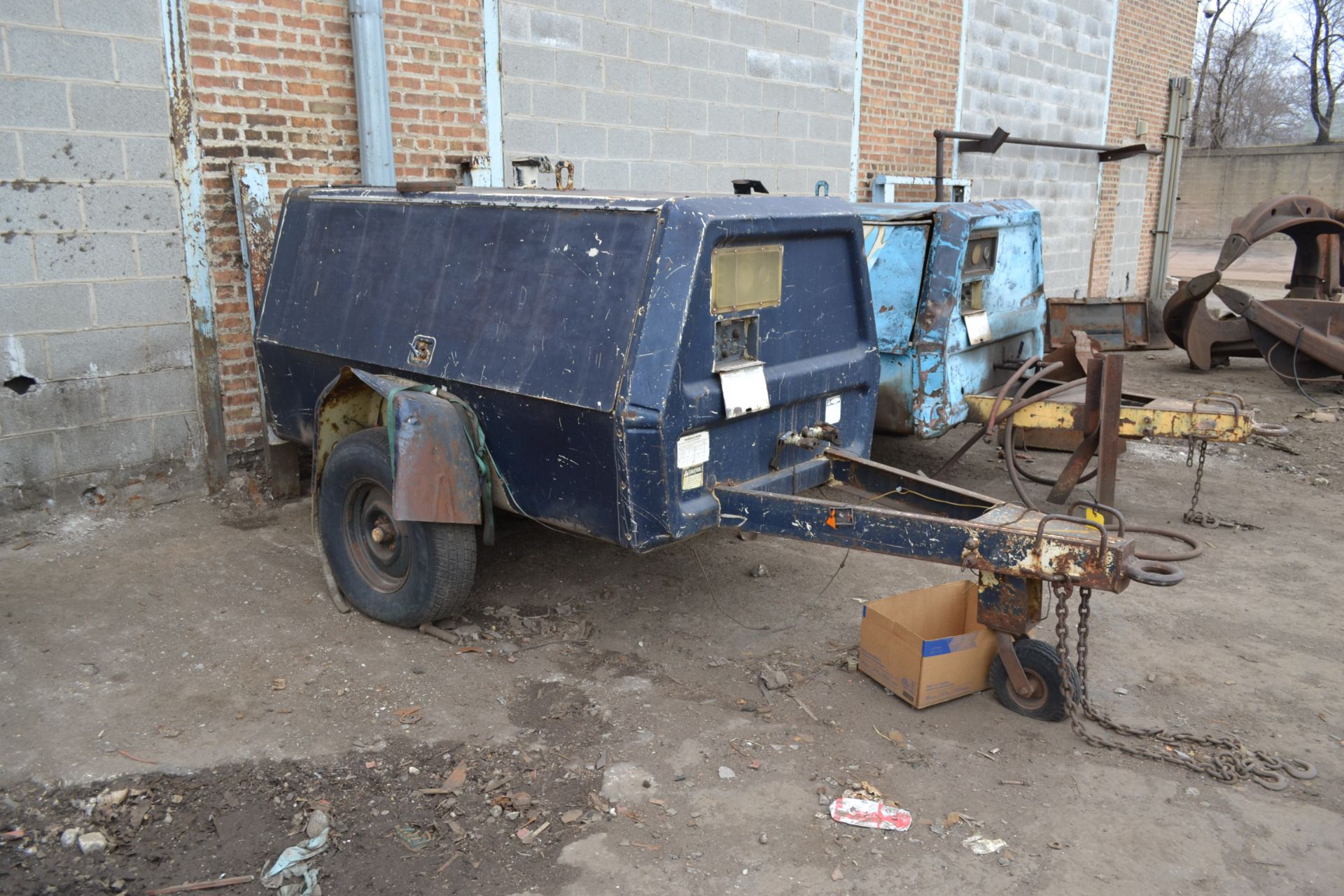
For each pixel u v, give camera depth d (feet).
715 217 11.90
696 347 12.09
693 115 28.50
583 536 12.90
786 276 13.46
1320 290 36.70
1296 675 13.79
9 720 11.35
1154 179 56.90
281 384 16.72
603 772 10.96
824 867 9.52
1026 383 20.59
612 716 12.11
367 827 9.95
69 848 9.55
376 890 9.09
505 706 12.32
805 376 13.93
